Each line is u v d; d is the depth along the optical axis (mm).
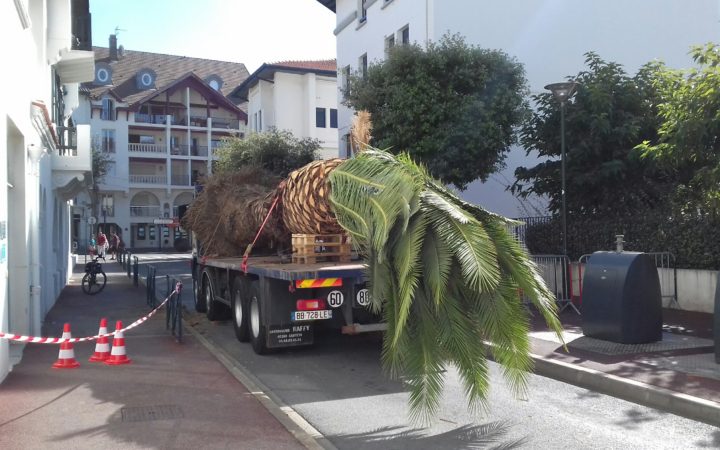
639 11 23266
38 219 10641
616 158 14281
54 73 14445
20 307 9242
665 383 6879
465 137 15359
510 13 21953
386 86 16047
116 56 63562
